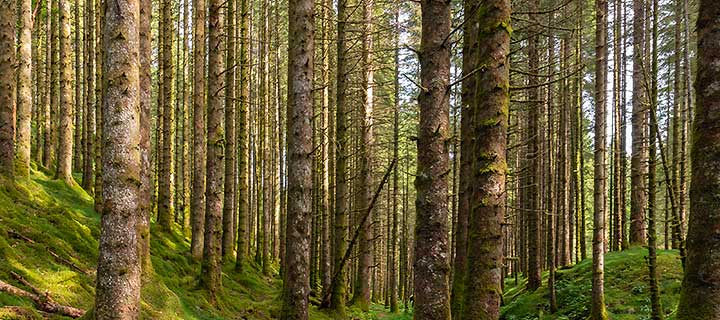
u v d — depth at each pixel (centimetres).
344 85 1709
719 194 391
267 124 2795
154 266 1230
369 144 1925
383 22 2192
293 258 973
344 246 1628
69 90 1684
